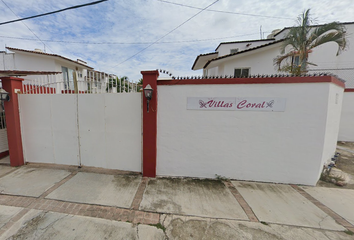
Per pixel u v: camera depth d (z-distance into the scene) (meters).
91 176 3.89
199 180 3.80
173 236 2.23
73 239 2.14
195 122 3.75
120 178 3.83
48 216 2.55
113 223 2.44
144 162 3.89
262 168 3.74
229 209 2.80
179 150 3.86
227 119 3.68
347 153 6.02
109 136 4.14
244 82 3.53
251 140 3.69
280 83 3.45
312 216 2.67
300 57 5.93
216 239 2.20
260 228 2.39
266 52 8.05
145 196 3.12
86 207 2.78
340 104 4.79
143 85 3.68
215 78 3.57
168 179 3.82
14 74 4.51
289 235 2.27
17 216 2.54
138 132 4.00
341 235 2.29
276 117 3.56
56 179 3.72
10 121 4.29
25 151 4.56
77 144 4.33
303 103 3.44
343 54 8.95
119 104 3.99
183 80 3.63
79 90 4.28
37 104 4.33
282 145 3.62
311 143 3.52
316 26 5.87
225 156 3.79
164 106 3.76
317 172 3.56
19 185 3.44
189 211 2.73
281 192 3.37
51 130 4.38
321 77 3.32
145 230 2.32
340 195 3.29
